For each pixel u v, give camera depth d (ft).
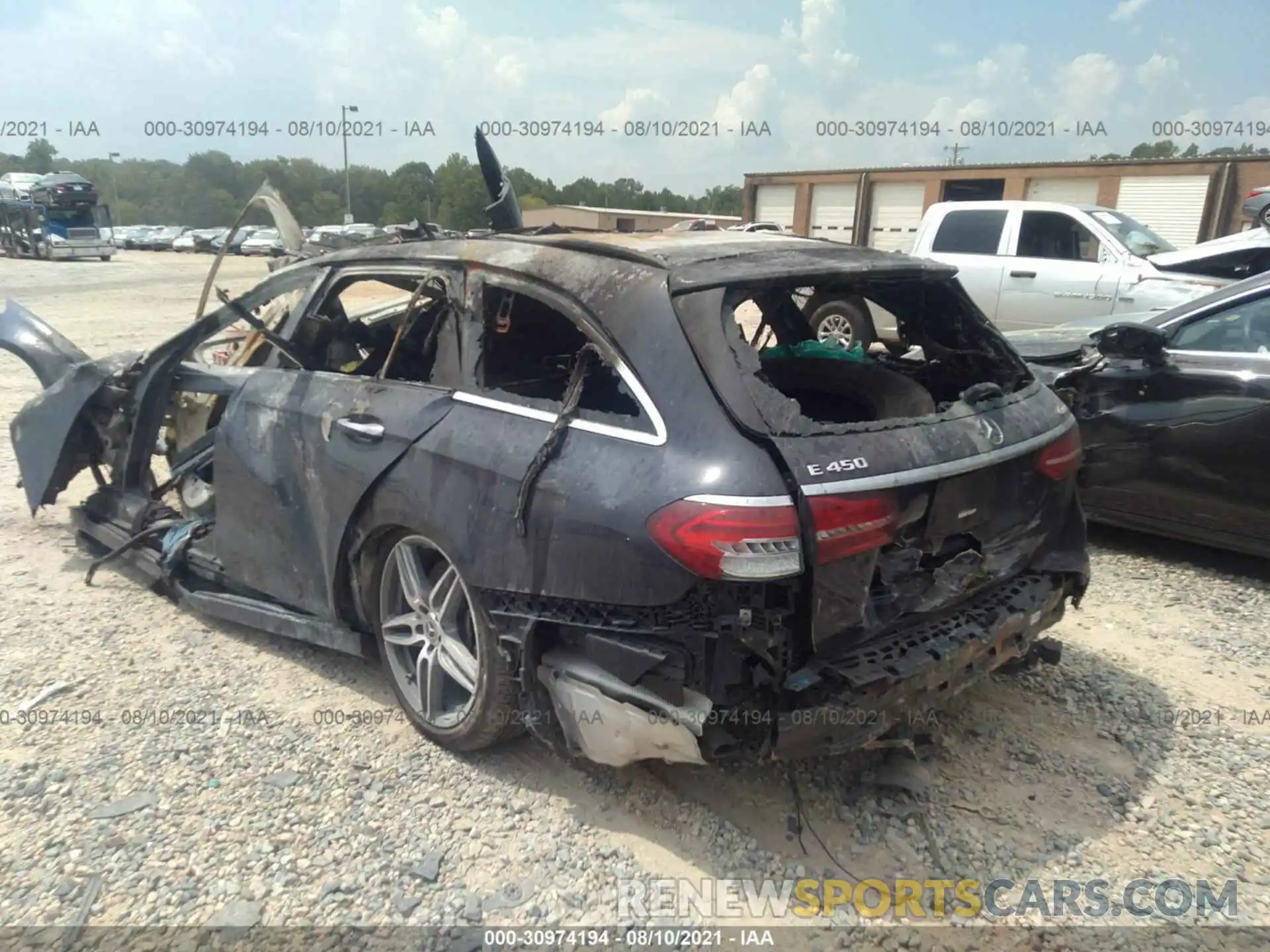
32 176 124.77
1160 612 14.55
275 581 12.19
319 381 11.71
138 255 146.82
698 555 7.62
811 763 10.21
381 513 10.33
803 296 13.88
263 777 9.98
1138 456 16.19
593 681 8.62
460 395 10.00
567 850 8.89
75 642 13.07
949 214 32.68
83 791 9.70
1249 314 15.48
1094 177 71.77
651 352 8.56
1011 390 10.77
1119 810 9.61
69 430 15.43
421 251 11.32
